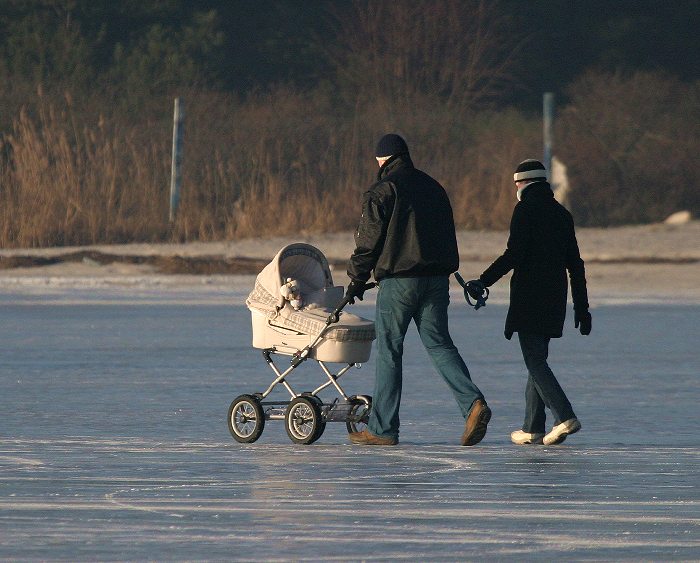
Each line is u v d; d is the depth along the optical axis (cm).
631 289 10119
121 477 3450
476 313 8744
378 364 4088
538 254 4162
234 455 3828
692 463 3688
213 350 6725
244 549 2672
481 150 14188
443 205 4119
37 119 14100
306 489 3294
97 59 19838
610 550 2667
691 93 15150
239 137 14162
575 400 5066
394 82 17250
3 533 2806
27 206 12388
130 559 2592
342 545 2706
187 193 12988
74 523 2900
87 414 4662
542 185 4238
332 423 4650
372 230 4053
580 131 14700
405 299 4056
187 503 3116
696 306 9125
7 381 5569
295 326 4153
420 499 3169
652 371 5959
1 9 19900
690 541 2742
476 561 2580
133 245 12050
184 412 4725
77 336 7325
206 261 11212
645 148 14612
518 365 6184
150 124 14212
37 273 10925
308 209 12875
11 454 3812
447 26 17950
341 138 14325
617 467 3625
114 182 12850
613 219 14075
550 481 3406
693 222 13638
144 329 7706
